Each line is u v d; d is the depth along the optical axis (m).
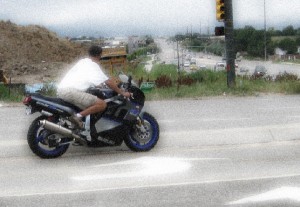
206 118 12.38
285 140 9.05
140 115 8.04
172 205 5.48
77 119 7.52
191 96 19.20
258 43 154.88
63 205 5.54
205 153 8.08
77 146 8.77
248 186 6.19
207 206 5.44
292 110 13.88
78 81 7.67
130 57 108.50
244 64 114.19
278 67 94.06
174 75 29.38
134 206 5.47
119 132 7.90
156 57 147.00
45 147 8.16
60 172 6.99
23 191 6.10
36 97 7.48
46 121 7.42
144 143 8.30
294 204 5.52
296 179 6.47
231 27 20.92
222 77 25.69
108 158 7.83
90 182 6.46
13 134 10.38
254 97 18.77
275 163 7.34
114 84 7.71
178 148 8.50
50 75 54.31
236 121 11.65
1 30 71.75
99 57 7.94
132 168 7.17
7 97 19.17
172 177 6.66
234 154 7.97
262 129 10.30
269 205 5.49
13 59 64.31
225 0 20.91
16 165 7.45
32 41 72.94
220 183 6.33
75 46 85.94
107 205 5.52
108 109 7.81
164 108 15.16
